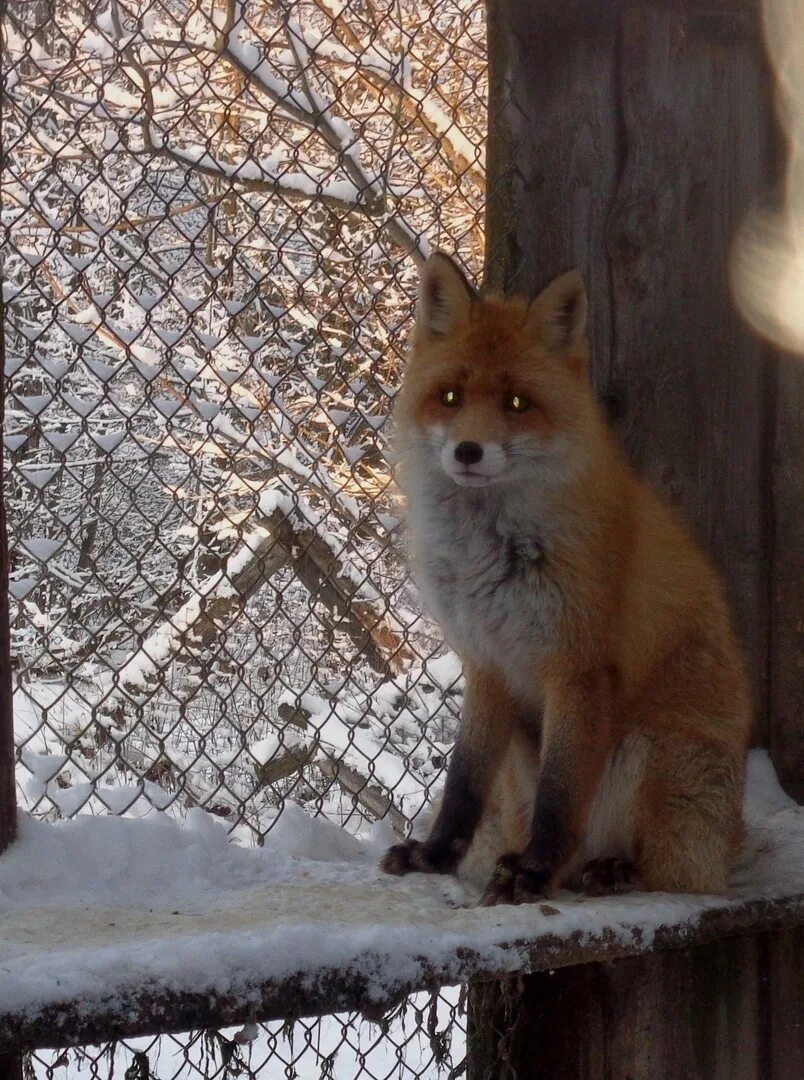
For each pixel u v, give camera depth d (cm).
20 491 415
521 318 333
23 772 377
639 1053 331
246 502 463
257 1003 298
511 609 327
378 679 424
